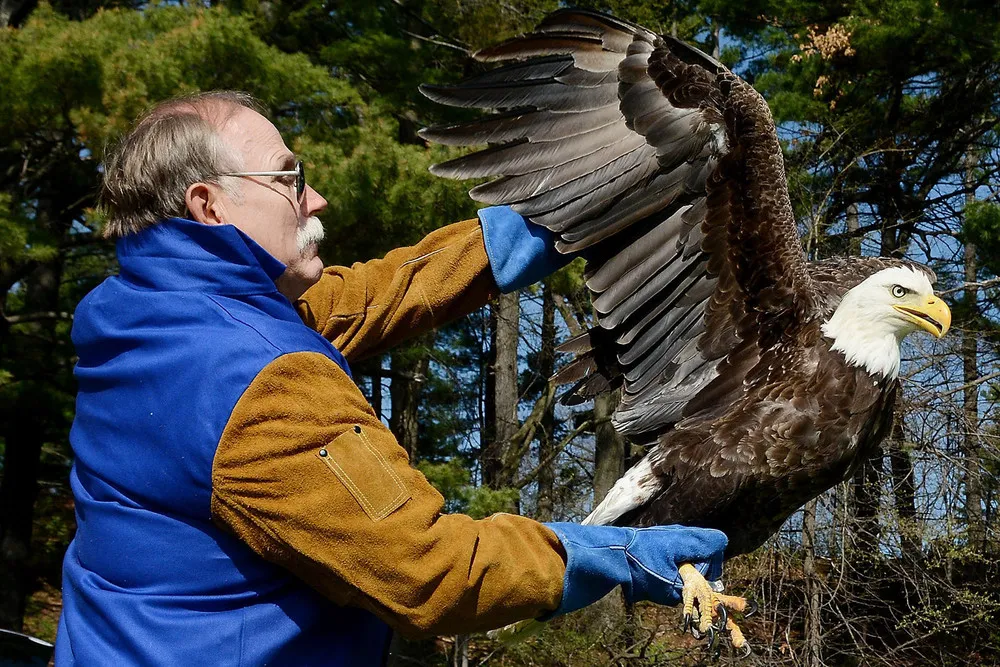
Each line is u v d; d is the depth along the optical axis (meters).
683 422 3.06
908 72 12.50
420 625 1.44
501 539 1.51
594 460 14.77
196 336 1.45
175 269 1.53
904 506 9.23
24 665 3.28
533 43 2.64
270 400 1.41
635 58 2.74
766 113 2.85
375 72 10.10
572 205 2.54
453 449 15.35
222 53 7.03
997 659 9.45
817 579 8.88
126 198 1.58
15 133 7.57
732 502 3.01
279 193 1.65
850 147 12.62
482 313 16.81
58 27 7.20
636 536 1.68
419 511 1.44
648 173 2.68
